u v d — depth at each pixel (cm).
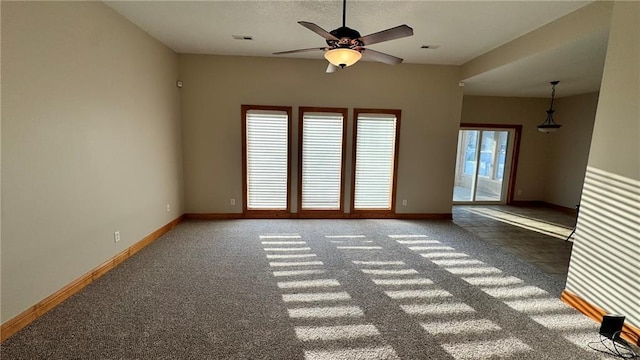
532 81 523
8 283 210
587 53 356
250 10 322
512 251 407
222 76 502
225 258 362
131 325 228
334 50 263
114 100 326
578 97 650
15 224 214
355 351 206
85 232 285
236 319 239
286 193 542
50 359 192
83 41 277
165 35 404
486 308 263
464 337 223
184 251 382
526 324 240
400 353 205
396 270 339
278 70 509
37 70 229
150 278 306
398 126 540
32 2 223
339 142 537
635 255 213
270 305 261
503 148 732
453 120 549
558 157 697
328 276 320
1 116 203
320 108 523
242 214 540
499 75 483
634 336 214
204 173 524
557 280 320
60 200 254
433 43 417
